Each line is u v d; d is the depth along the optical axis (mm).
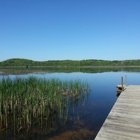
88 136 6508
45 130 7105
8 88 9375
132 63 102312
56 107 9883
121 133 5133
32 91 9945
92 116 8922
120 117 6656
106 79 26875
